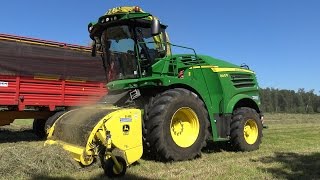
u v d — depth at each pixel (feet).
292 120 93.15
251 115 32.60
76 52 41.32
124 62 28.94
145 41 28.04
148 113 25.08
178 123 26.43
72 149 22.27
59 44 39.86
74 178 20.01
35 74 37.73
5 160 20.20
